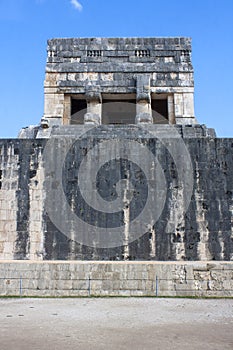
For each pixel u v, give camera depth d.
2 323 8.27
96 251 15.11
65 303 10.71
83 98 26.52
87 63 26.14
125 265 12.05
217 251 15.01
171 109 25.69
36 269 12.10
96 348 6.39
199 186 15.59
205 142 16.00
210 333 7.48
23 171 15.84
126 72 25.88
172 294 11.80
